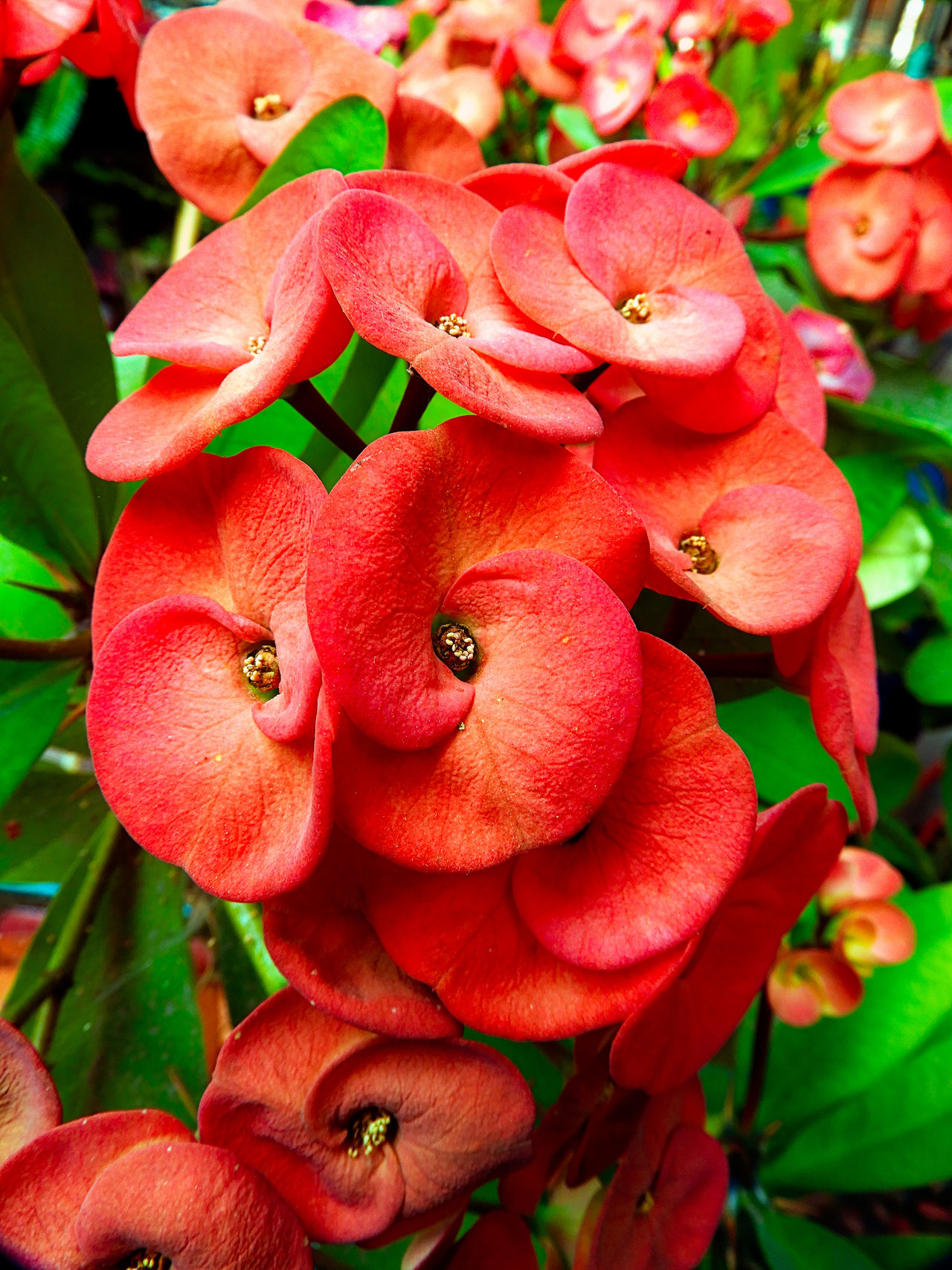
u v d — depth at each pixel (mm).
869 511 183
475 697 91
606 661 87
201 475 99
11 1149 102
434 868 88
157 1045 134
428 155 154
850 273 204
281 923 97
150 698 96
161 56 141
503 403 88
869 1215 220
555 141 221
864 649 135
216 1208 91
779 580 109
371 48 182
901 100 194
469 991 98
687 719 99
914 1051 171
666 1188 125
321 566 82
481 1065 99
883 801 214
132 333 108
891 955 161
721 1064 175
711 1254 161
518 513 93
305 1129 99
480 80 197
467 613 92
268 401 89
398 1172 105
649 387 112
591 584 88
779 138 226
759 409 116
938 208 201
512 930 100
